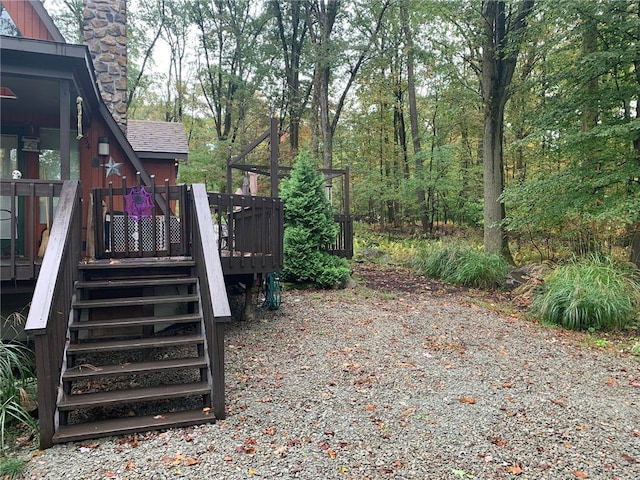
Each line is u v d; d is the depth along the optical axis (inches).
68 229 147.9
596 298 250.5
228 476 103.1
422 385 161.6
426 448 117.6
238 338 215.2
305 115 907.4
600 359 198.7
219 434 123.4
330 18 644.7
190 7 848.9
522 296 331.0
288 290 338.6
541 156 460.8
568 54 426.9
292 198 350.9
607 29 318.7
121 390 134.7
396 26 663.1
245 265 223.3
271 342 209.5
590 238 422.6
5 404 127.8
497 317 271.7
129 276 176.4
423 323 249.6
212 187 847.1
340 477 103.4
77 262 166.1
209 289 141.0
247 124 873.5
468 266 395.2
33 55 192.4
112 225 206.5
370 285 379.6
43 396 116.0
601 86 374.3
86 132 290.2
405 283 398.3
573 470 108.2
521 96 494.6
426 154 628.1
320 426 128.8
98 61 316.5
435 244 529.7
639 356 204.2
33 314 116.5
